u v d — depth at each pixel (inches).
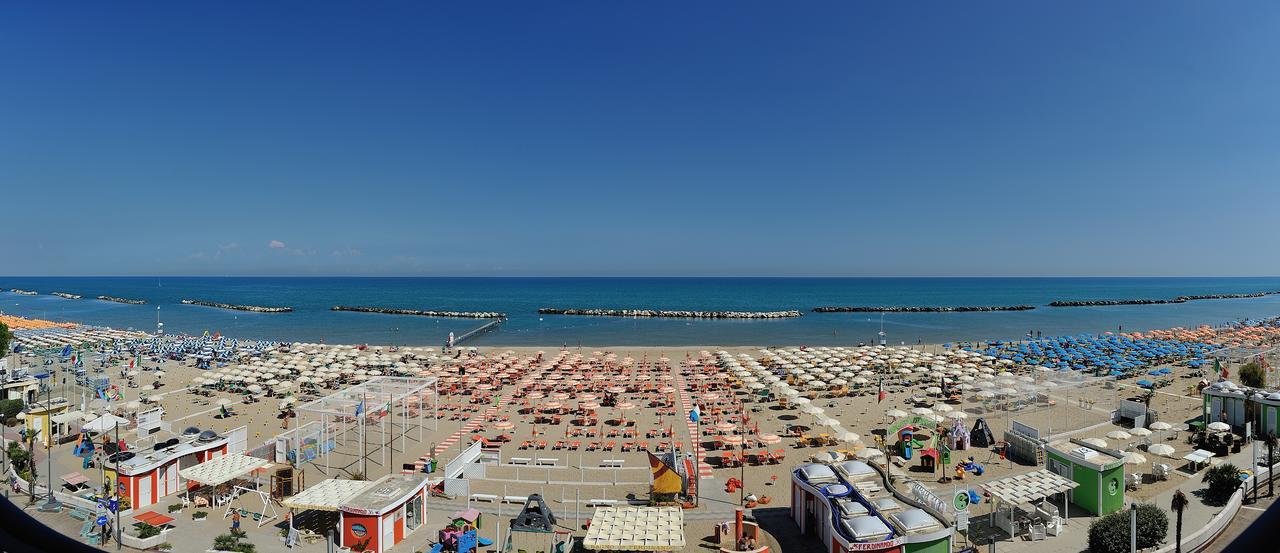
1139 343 3663.9
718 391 2527.1
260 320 6702.8
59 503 1180.5
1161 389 2420.0
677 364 3245.6
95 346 3759.8
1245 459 1454.2
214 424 2011.6
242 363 3208.7
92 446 1551.4
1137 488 1298.0
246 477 1374.3
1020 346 3828.7
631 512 1060.5
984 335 5157.5
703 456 1630.2
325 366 3063.5
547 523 1074.7
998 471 1477.6
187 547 1031.6
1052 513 1122.7
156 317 6978.4
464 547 1026.1
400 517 1087.0
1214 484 1211.2
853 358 3277.6
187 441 1432.1
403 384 1831.9
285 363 3063.5
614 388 2469.2
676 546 948.6
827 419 1738.4
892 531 925.2
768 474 1475.1
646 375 2768.2
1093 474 1187.9
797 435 1844.2
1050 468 1290.6
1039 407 2066.9
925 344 4328.3
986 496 1294.3
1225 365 2755.9
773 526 1157.1
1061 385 2128.4
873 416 2092.8
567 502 1268.5
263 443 1710.1
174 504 1219.2
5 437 1648.6
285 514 1182.3
